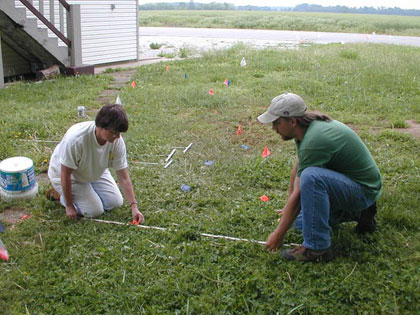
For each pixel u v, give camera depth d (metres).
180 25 39.16
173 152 5.71
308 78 10.61
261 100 8.41
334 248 3.52
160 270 3.27
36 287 3.11
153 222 3.97
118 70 12.48
